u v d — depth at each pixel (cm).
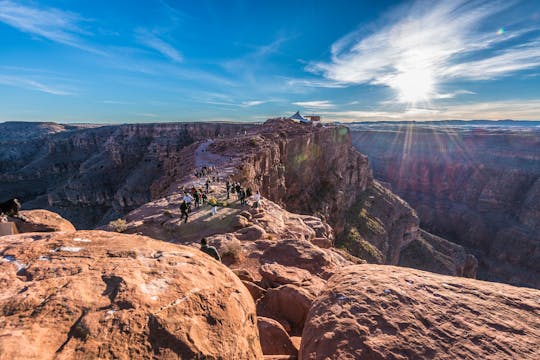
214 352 248
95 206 12362
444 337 339
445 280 481
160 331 243
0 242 332
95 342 218
